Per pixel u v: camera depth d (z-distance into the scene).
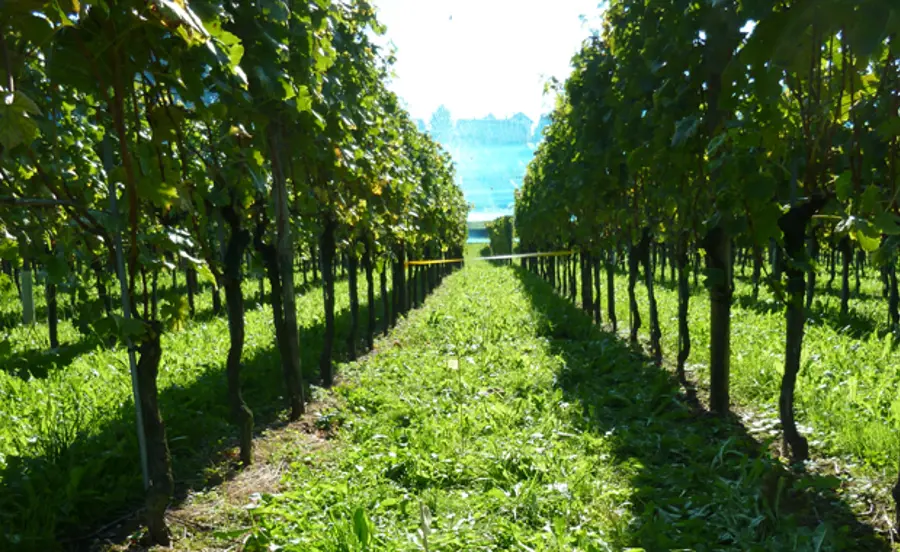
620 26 6.89
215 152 4.00
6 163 2.88
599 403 5.84
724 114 4.94
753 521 3.29
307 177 6.28
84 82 2.54
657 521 3.34
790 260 4.07
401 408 5.66
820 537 3.07
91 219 2.83
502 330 10.15
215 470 4.33
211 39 2.52
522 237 26.02
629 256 9.12
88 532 3.52
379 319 12.77
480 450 4.57
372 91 7.77
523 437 4.75
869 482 3.86
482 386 6.60
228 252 4.38
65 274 3.11
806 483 3.60
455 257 32.94
